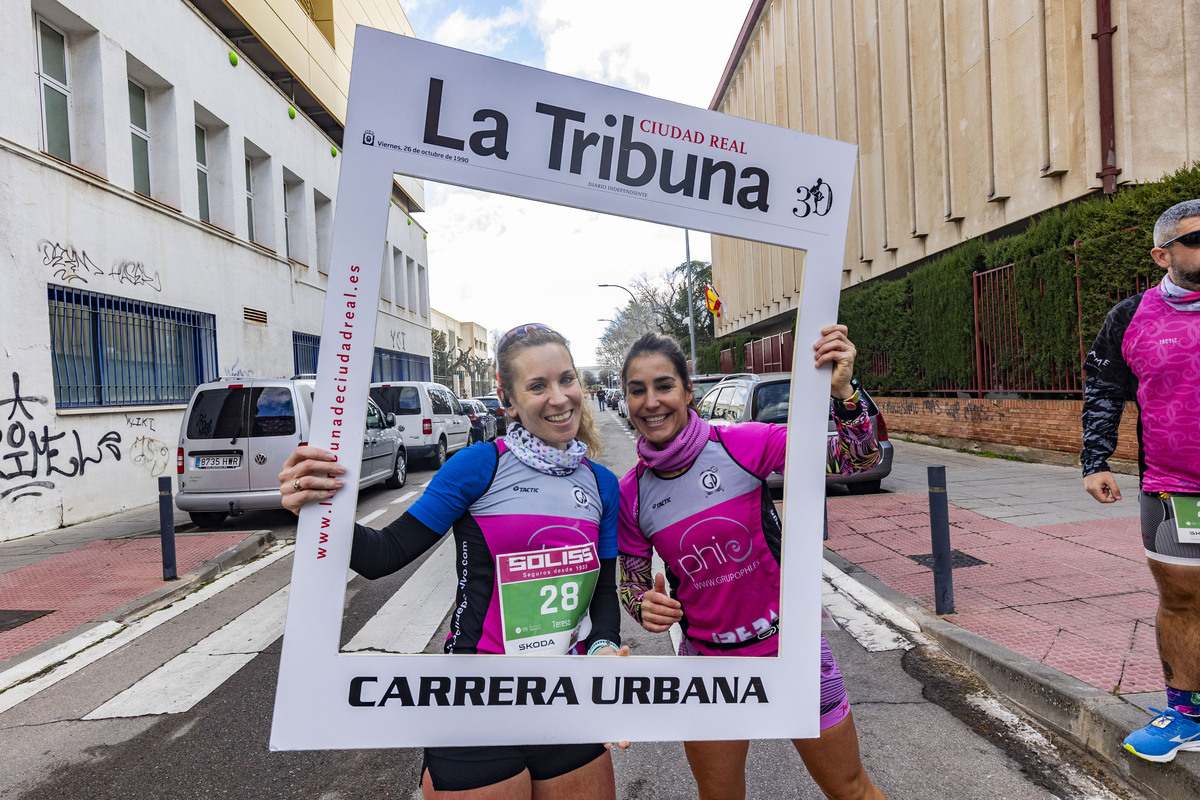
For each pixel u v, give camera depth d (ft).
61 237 29.76
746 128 5.48
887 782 8.77
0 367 26.37
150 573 20.24
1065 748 9.49
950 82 44.16
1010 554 18.07
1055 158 34.55
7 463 26.43
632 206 5.36
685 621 6.25
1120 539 18.51
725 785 6.05
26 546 25.08
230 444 26.30
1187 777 7.79
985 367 39.04
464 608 5.14
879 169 54.90
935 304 43.32
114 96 34.04
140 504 34.47
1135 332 7.88
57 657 14.24
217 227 43.11
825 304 5.62
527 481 5.17
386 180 4.97
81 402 31.17
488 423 63.05
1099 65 31.99
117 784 9.42
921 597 15.35
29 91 28.14
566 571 5.17
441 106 5.03
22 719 11.57
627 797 8.86
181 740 10.62
